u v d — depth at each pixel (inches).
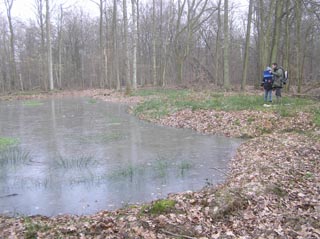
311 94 791.7
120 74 1899.6
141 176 336.5
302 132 474.6
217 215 227.0
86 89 1800.0
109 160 394.3
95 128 601.3
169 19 1796.3
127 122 660.7
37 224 224.4
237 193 249.8
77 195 292.7
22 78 2201.0
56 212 260.8
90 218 236.2
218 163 373.7
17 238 204.2
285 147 396.8
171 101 808.9
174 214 229.0
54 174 347.6
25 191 304.0
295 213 226.2
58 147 463.2
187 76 1772.9
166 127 597.9
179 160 388.5
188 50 1438.2
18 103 1160.8
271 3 978.7
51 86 1610.5
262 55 1083.9
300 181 284.5
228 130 531.5
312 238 192.4
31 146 471.8
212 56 1768.0
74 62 2364.7
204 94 912.3
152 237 200.2
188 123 601.0
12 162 392.5
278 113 557.0
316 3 836.6
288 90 928.3
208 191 279.1
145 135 530.6
